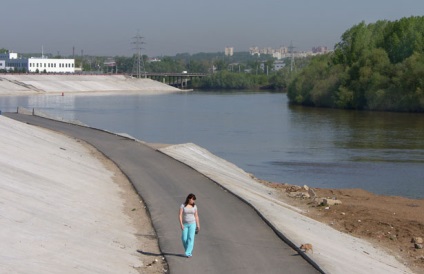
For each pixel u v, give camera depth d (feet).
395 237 110.52
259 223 97.71
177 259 77.36
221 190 123.75
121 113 450.71
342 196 152.35
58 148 165.48
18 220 82.74
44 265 67.72
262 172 200.44
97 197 113.09
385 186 177.99
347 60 566.36
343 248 96.32
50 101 583.58
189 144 205.77
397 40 536.01
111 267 72.90
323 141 284.00
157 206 108.58
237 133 319.27
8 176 107.24
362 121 391.86
